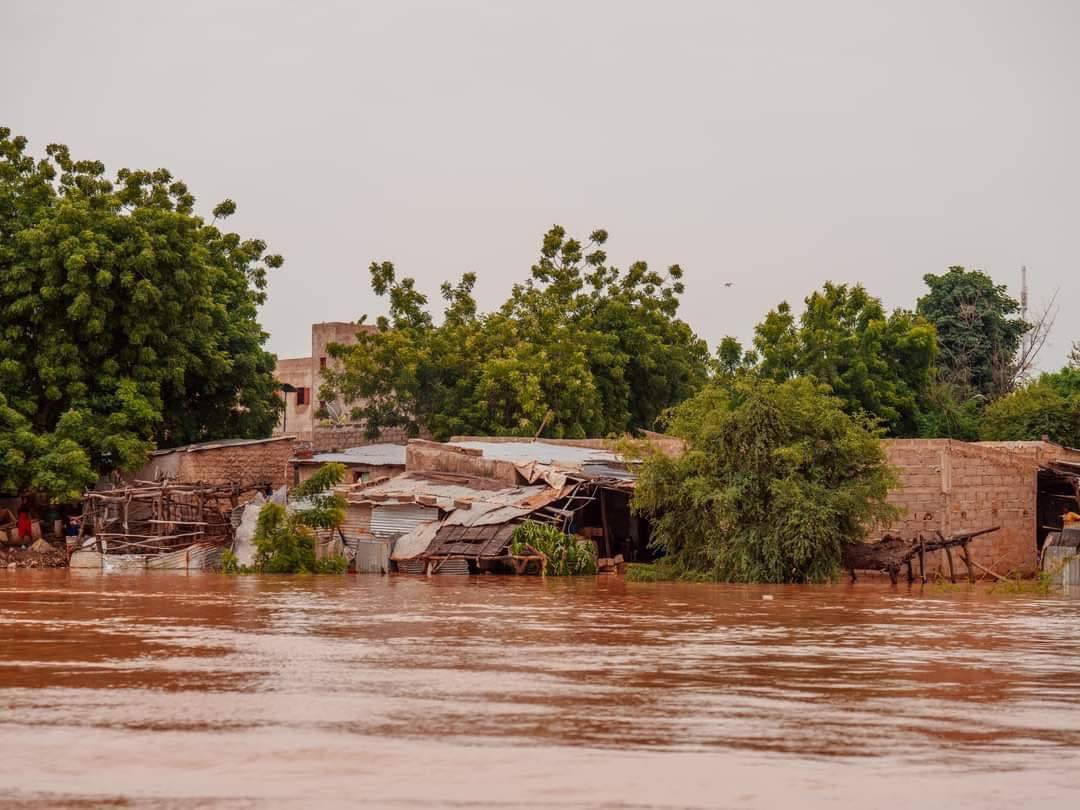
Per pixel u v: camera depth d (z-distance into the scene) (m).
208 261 55.97
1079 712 12.40
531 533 40.41
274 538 41.50
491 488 44.72
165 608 24.84
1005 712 12.37
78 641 18.20
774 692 13.55
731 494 36.09
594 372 61.91
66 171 54.91
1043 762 10.02
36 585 33.59
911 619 23.44
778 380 63.53
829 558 36.34
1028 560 42.31
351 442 62.97
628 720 11.70
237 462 51.69
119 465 48.22
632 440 40.88
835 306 65.94
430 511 42.97
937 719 11.94
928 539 39.41
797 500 35.91
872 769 9.73
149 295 48.22
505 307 63.50
